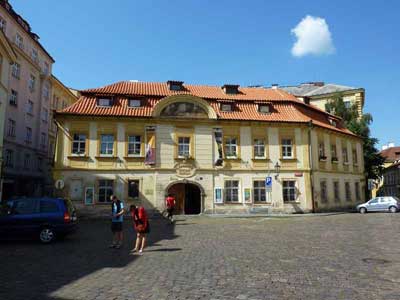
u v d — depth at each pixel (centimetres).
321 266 921
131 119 2952
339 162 3700
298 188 3150
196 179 2994
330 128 3597
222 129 3097
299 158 3195
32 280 795
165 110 3016
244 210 3028
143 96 3081
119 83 3322
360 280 775
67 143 2852
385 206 3372
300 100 3900
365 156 4425
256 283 753
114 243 1291
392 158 8112
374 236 1525
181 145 3028
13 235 1377
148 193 2906
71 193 2805
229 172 3055
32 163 4247
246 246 1280
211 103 3189
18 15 3944
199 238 1526
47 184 4662
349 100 5088
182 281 775
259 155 3148
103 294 679
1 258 1077
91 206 2806
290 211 3095
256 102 3284
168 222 2375
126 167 2905
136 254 1139
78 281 783
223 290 700
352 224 2086
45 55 4731
